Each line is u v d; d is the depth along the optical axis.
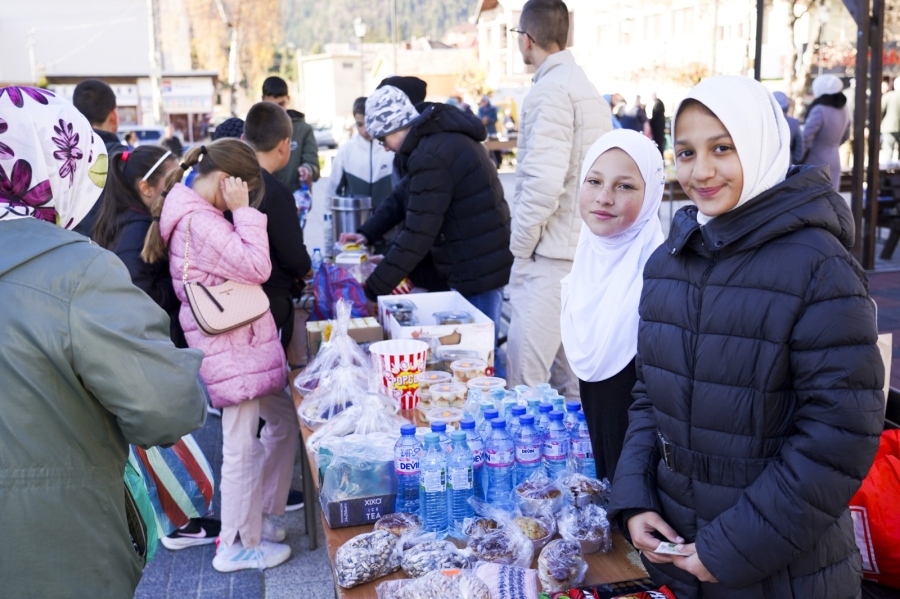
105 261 1.42
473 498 1.88
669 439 1.54
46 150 1.41
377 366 2.59
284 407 3.28
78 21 36.81
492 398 2.25
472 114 3.72
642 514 1.57
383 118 3.70
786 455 1.34
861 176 6.36
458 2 104.38
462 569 1.59
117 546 1.45
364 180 5.57
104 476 1.43
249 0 47.19
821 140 6.98
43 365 1.33
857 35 6.11
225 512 3.11
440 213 3.55
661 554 1.49
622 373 2.12
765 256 1.38
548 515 1.83
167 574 3.15
